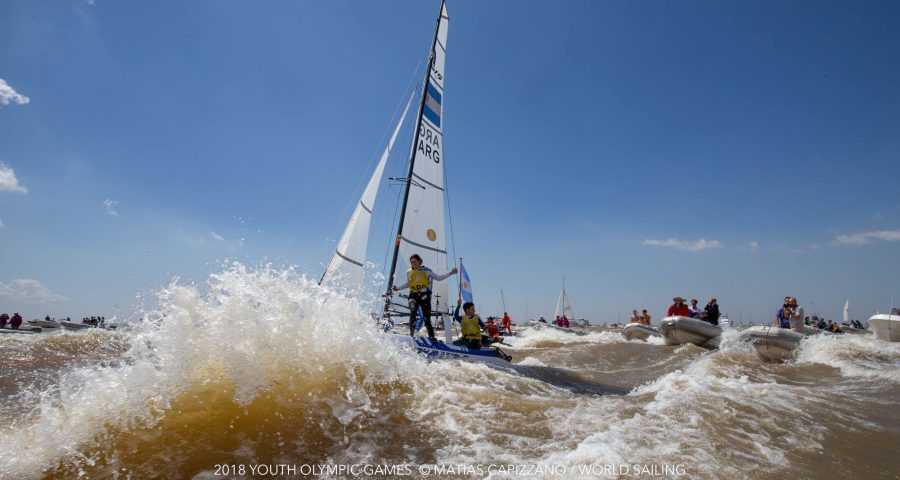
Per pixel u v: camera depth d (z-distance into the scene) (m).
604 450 3.21
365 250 13.23
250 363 4.18
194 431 3.31
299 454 3.14
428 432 3.67
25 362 7.27
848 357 9.73
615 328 49.22
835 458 3.42
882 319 14.97
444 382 5.26
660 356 12.64
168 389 3.75
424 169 13.43
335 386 4.37
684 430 3.86
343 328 5.00
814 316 24.30
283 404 3.85
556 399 5.12
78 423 3.23
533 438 3.61
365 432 3.60
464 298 14.12
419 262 8.91
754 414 4.51
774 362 10.65
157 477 2.75
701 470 2.96
